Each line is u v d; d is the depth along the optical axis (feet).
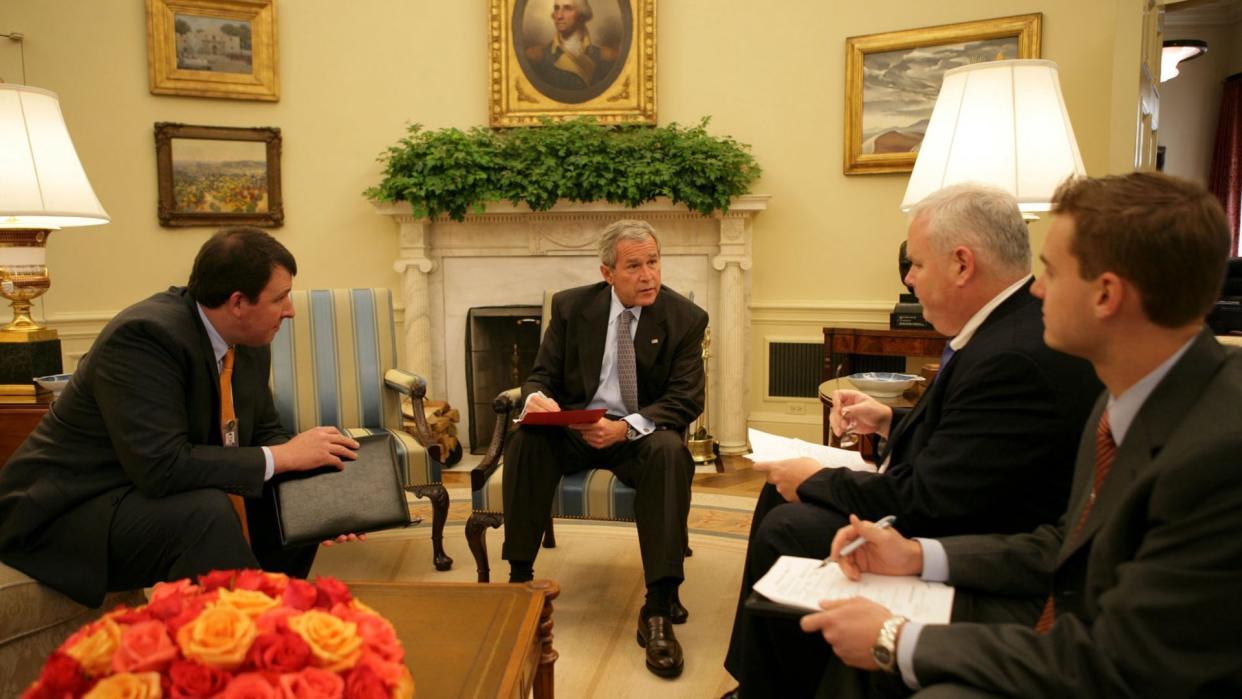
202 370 7.26
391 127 18.31
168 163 17.35
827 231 17.54
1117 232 3.44
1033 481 5.23
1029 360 5.12
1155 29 14.98
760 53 17.56
